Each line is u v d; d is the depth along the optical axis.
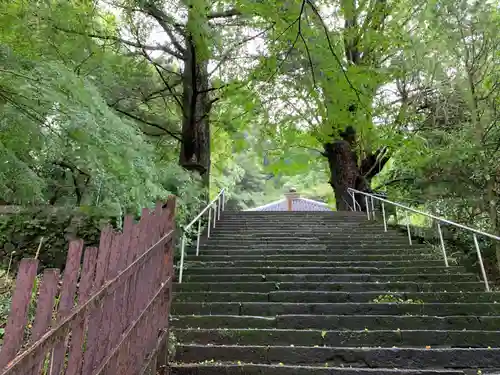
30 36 3.93
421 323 4.22
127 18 6.70
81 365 1.53
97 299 1.62
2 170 2.87
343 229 8.78
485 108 7.77
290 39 4.50
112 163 3.10
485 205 8.33
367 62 7.15
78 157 3.33
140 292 2.33
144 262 2.40
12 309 1.11
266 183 28.48
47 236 5.97
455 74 8.09
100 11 6.38
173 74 9.26
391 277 5.61
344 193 13.41
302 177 25.14
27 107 2.72
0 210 6.09
